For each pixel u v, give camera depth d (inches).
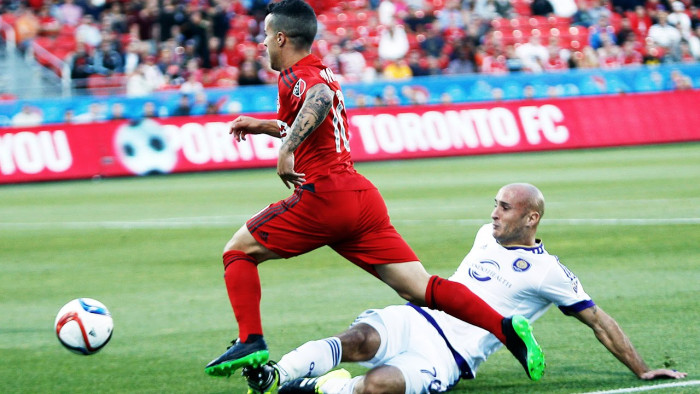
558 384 716.7
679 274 1159.6
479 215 1803.6
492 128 3307.1
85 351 727.7
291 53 678.5
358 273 1257.4
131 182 2802.7
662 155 2984.7
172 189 2536.9
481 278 727.1
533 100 3368.6
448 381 689.6
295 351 661.9
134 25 3752.5
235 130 767.7
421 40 4087.1
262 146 3125.0
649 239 1438.2
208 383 756.6
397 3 4355.3
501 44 4173.2
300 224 661.9
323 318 986.1
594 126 3385.8
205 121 3090.6
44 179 2888.8
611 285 1106.1
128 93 3427.7
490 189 2237.9
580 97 3417.8
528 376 695.7
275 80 3750.0
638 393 676.7
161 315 1032.8
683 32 4362.7
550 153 3235.7
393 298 1083.3
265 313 1018.1
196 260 1412.4
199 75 3641.7
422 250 1416.1
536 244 729.0
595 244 1411.2
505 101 3344.0
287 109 669.9
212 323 987.3
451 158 3186.5
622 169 2588.6
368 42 4183.1
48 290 1203.9
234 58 3789.4
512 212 714.2
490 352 716.7
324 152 666.8
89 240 1660.9
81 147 2955.2
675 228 1537.9
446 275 1210.0
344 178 668.1
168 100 3191.4
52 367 821.2
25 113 3073.3
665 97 3499.0
